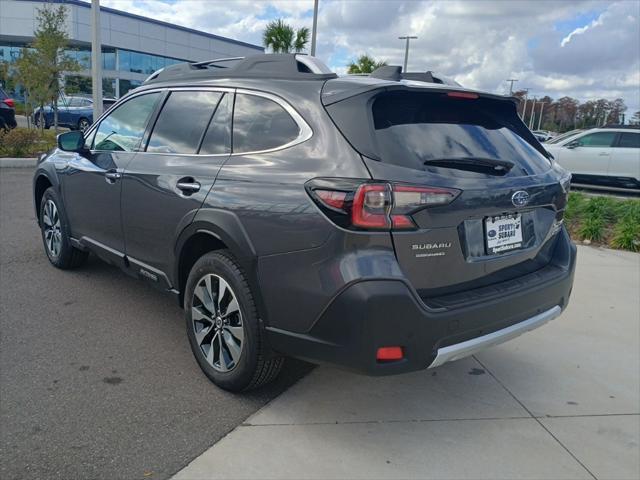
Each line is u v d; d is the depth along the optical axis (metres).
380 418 3.13
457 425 3.09
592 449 2.93
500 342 2.99
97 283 5.07
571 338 4.37
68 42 17.19
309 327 2.69
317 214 2.63
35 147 13.81
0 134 13.02
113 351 3.76
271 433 2.93
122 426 2.91
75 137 4.65
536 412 3.27
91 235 4.63
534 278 3.13
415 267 2.63
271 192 2.85
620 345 4.26
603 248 7.59
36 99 16.73
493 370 3.79
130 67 40.06
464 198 2.70
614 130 14.03
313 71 3.14
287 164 2.86
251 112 3.23
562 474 2.71
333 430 2.98
